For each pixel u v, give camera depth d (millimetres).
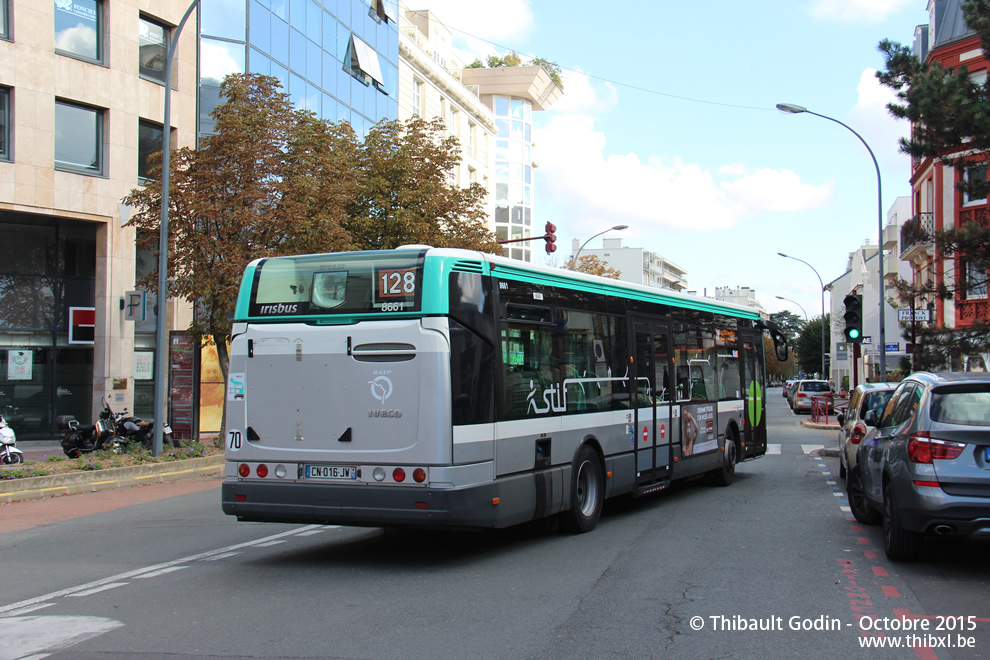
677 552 9055
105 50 26172
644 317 12305
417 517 8102
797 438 28188
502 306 8977
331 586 7633
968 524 7613
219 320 19750
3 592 7660
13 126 23891
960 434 7758
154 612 6785
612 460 11031
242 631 6184
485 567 8383
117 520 12219
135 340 27422
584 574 8000
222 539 10289
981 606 6812
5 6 24016
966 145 19922
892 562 8500
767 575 7922
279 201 19781
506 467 8781
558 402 9852
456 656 5539
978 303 24844
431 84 49438
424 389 8203
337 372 8562
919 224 21234
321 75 35156
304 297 8828
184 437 23625
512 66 64375
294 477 8656
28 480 14617
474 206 30453
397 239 25734
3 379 25531
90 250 27078
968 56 34000
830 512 12000
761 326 17516
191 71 28641
